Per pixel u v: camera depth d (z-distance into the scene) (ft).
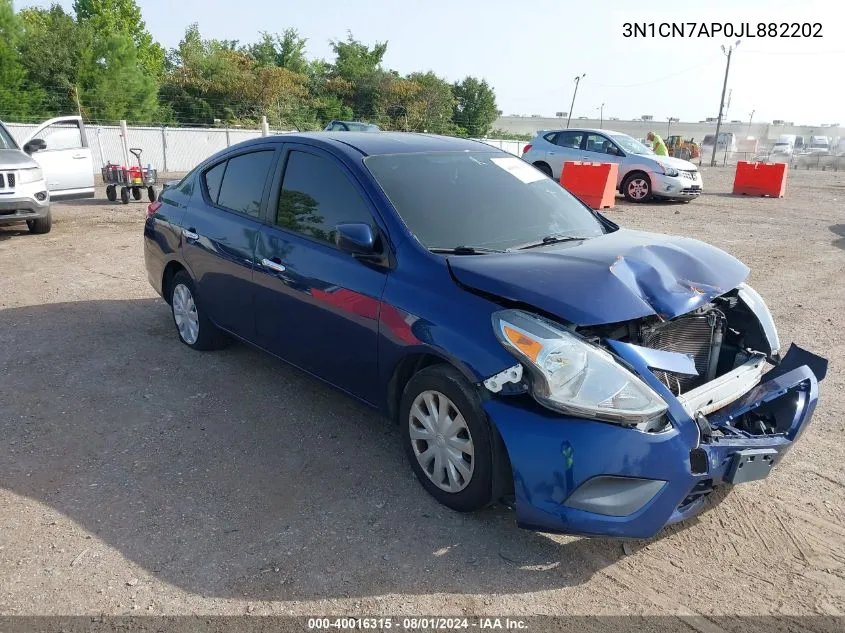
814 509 10.99
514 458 9.09
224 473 11.87
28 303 21.70
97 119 101.45
